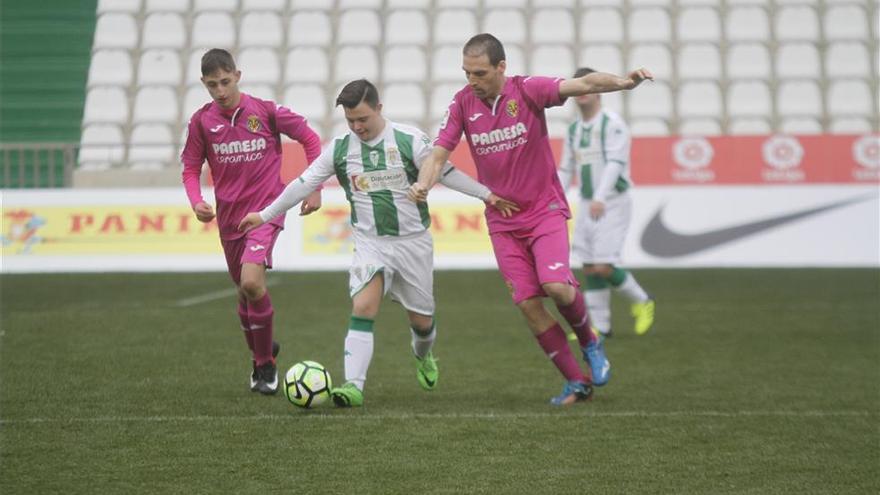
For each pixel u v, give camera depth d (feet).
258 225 80.74
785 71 238.89
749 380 94.12
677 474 62.85
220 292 159.33
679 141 192.65
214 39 245.24
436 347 113.19
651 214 187.11
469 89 81.92
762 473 63.10
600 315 120.98
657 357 107.24
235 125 86.02
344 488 59.93
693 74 237.66
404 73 239.09
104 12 248.93
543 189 82.74
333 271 186.09
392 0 250.98
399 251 82.02
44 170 214.69
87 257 186.70
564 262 81.71
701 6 248.11
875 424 76.13
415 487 60.13
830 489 60.03
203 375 95.45
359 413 78.95
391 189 80.74
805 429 74.43
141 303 147.64
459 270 185.47
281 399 84.58
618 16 246.47
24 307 143.64
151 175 204.74
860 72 238.48
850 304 146.61
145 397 85.15
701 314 138.72
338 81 238.27
